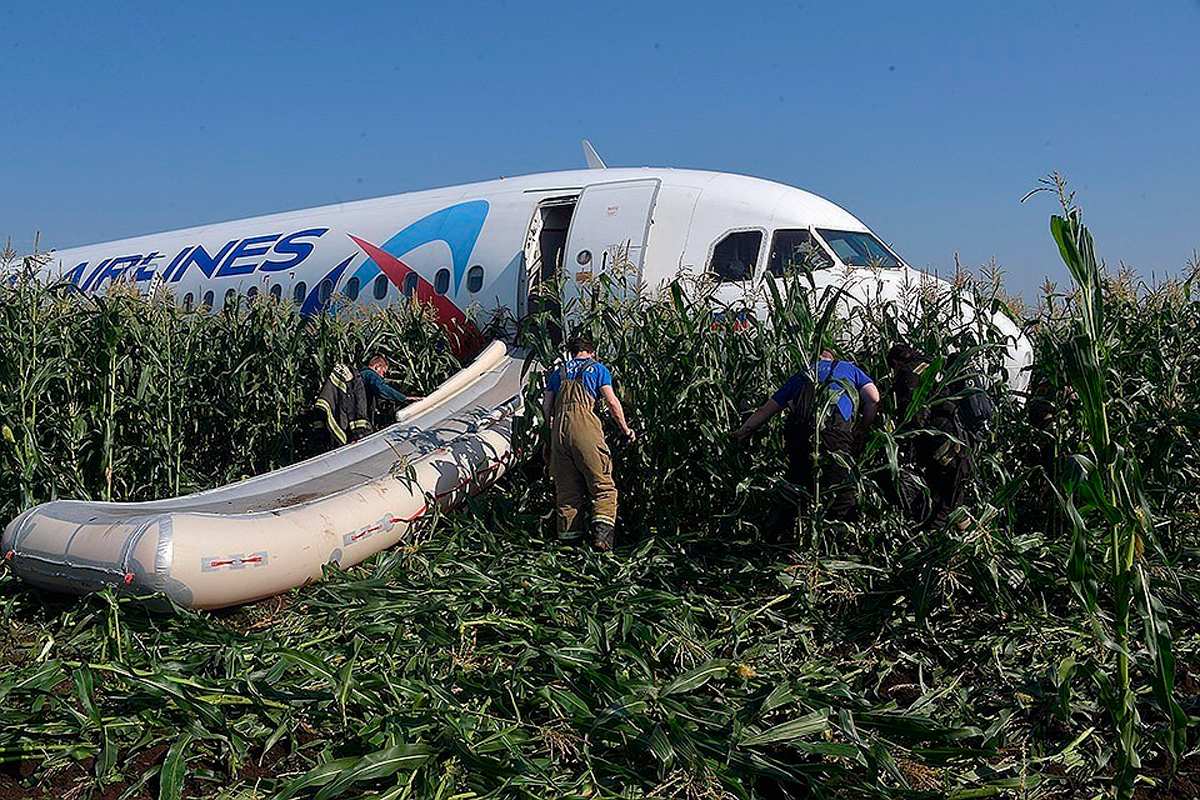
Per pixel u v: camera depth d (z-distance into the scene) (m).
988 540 5.61
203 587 6.05
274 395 11.05
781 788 4.15
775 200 12.60
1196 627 5.79
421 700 4.68
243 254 18.12
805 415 7.02
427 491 7.88
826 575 6.31
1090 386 4.23
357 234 16.38
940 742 4.51
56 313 9.17
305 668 5.03
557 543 7.66
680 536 7.36
